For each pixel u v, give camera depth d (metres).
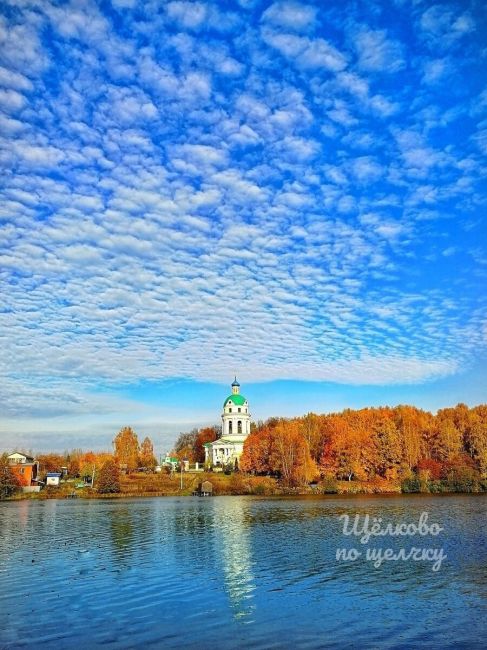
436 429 189.75
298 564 50.34
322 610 35.88
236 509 110.75
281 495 160.12
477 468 172.12
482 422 193.88
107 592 40.78
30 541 67.69
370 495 153.88
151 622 33.69
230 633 31.70
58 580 44.91
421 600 37.97
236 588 41.66
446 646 29.64
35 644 30.11
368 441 183.12
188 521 88.69
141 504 131.75
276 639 30.72
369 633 31.61
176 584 43.06
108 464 179.00
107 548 61.28
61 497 171.12
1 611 36.12
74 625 33.25
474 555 53.44
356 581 43.53
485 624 32.94
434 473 173.25
